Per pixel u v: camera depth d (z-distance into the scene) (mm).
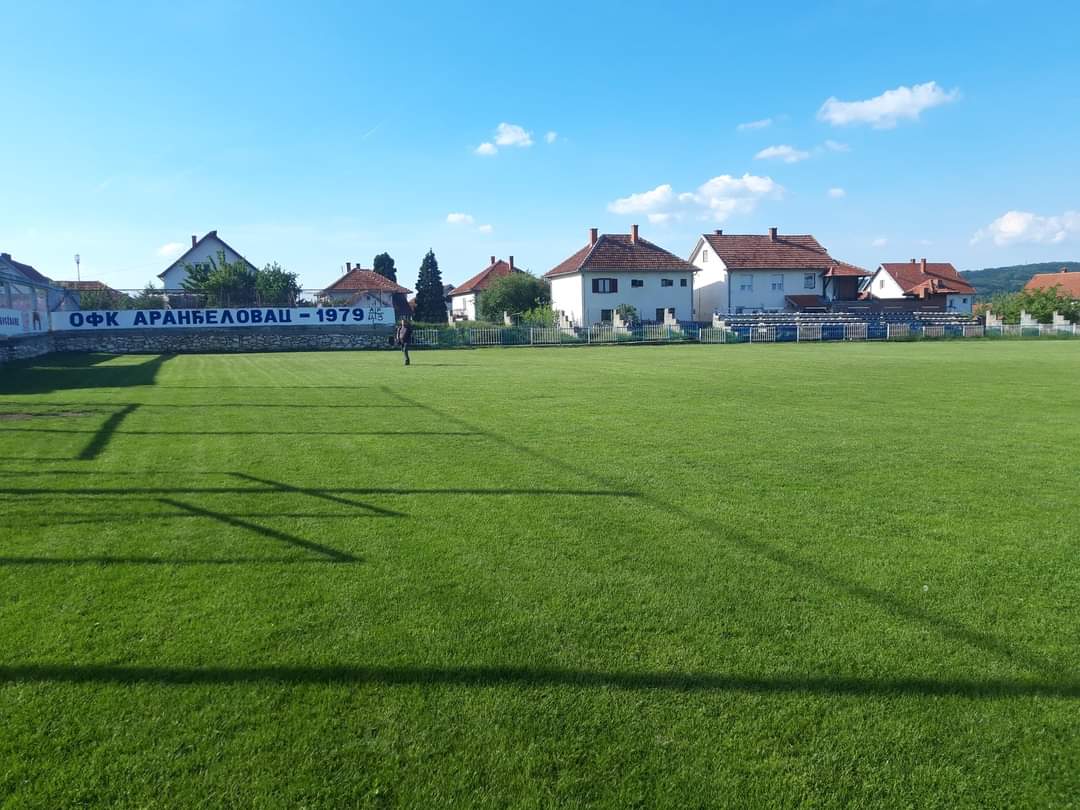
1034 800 2627
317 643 3699
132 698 3201
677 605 4184
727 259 61688
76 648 3623
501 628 3883
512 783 2695
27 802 2574
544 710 3141
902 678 3398
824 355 31000
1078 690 3301
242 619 3959
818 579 4574
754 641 3752
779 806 2592
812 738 2961
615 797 2631
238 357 30062
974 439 9547
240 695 3229
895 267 83938
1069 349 35688
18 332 26969
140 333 34719
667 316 48406
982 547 5176
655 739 2949
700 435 9820
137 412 11898
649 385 16984
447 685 3328
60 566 4730
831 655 3611
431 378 19016
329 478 7207
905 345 41812
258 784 2678
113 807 2564
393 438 9547
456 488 6836
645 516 5930
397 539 5316
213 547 5125
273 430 10156
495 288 61719
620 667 3492
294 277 45156
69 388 15852
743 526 5664
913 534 5473
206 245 63750
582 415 11781
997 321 57125
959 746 2914
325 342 37594
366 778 2713
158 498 6406
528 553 5031
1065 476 7391
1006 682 3365
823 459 8227
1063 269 98812
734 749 2893
